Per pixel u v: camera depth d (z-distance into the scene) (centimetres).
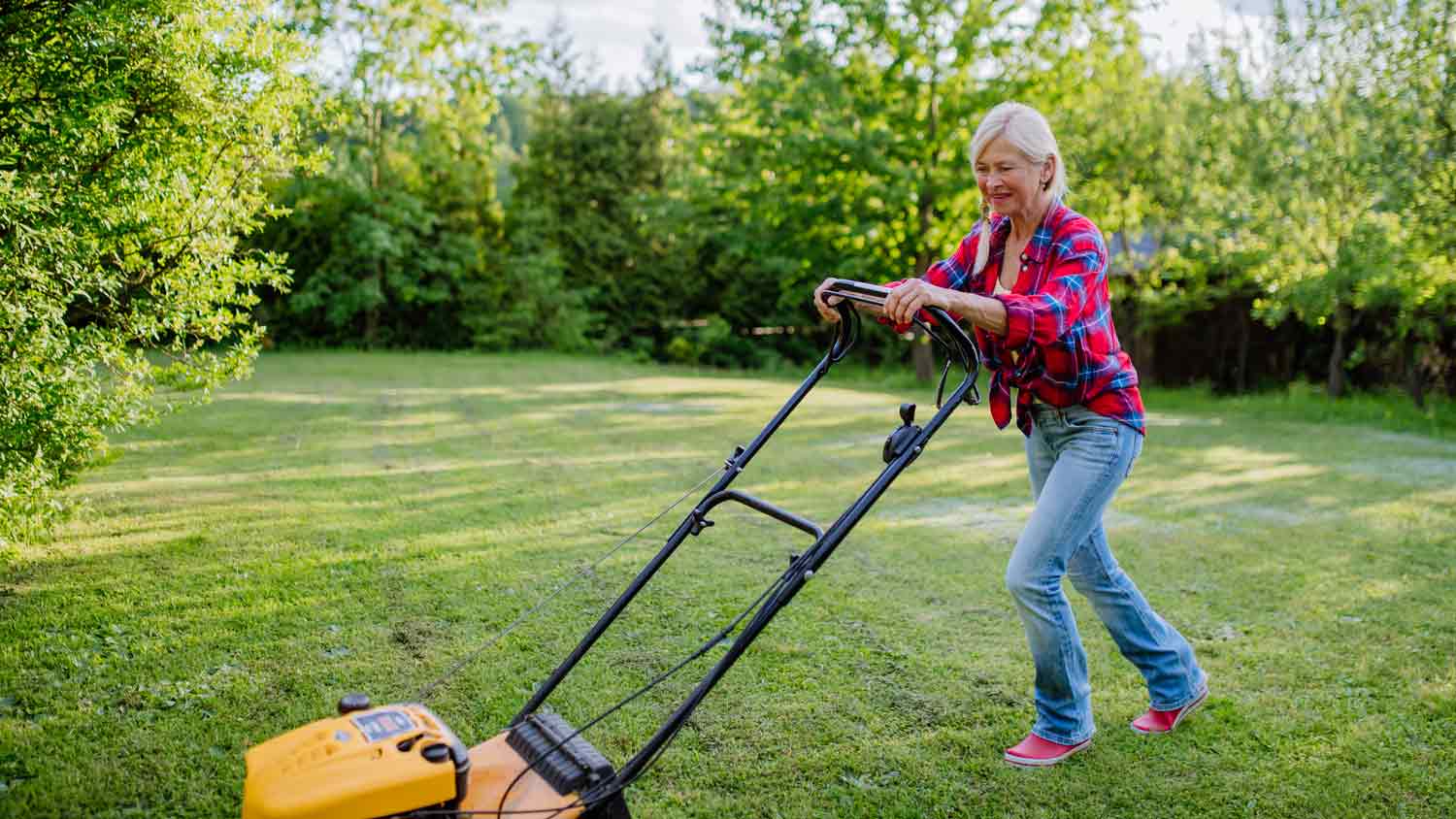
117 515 605
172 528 582
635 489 734
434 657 409
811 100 1831
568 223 2766
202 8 478
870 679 397
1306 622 468
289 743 231
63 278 425
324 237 2375
